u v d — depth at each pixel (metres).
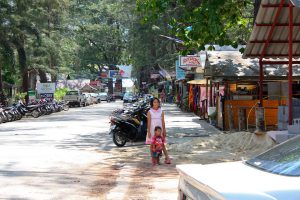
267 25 13.97
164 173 10.87
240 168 4.11
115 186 9.48
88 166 11.98
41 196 8.57
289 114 12.84
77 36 79.00
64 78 86.00
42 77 51.66
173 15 35.91
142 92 78.62
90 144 16.98
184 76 40.22
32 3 37.09
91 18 84.38
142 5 16.66
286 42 14.84
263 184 3.48
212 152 13.73
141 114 16.75
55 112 42.62
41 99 42.06
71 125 26.23
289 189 3.34
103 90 107.81
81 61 89.19
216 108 24.05
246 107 20.56
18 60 42.28
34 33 38.91
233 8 17.44
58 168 11.65
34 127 25.19
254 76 20.08
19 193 8.80
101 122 28.58
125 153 14.48
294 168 3.71
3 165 12.04
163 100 64.19
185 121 27.67
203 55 27.55
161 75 66.62
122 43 88.38
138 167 11.75
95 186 9.48
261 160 4.25
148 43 62.12
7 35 35.34
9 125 27.38
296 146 4.29
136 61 65.38
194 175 3.97
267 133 13.88
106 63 94.44
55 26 50.78
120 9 72.94
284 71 20.39
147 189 9.16
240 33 30.67
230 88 22.48
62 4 47.59
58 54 48.56
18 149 15.40
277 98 22.47
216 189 3.44
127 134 16.36
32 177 10.42
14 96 44.03
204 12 15.53
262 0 13.02
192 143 14.86
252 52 15.53
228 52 21.84
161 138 12.08
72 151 14.94
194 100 35.53
